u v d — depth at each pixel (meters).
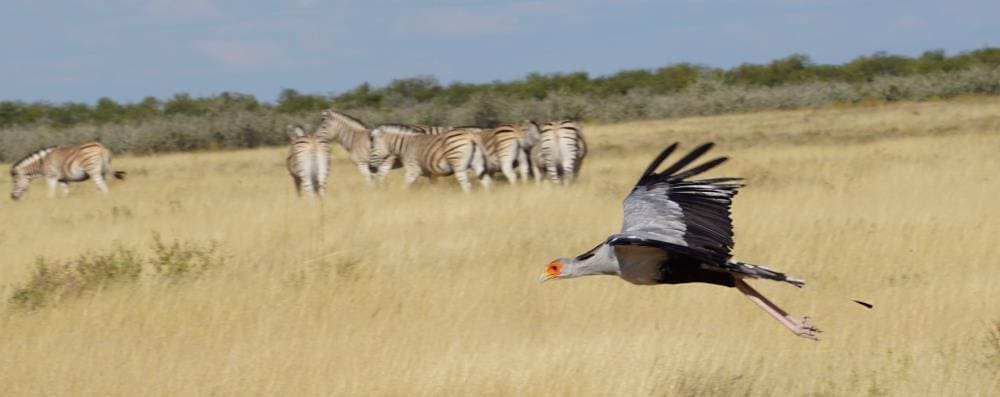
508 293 37.25
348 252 44.81
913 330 31.86
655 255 21.50
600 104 193.75
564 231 49.25
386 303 36.69
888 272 39.22
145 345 33.22
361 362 30.67
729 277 22.16
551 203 57.69
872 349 30.31
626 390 27.80
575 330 33.47
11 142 165.50
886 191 59.47
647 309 35.09
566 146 73.25
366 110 194.12
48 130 177.38
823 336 31.70
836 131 128.25
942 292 35.56
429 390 28.53
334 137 85.06
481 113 179.25
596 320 34.28
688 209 20.39
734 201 55.62
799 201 55.62
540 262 42.34
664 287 37.09
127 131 167.25
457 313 35.44
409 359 30.95
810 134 125.75
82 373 30.67
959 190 58.03
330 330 34.03
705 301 35.62
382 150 78.69
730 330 32.78
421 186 76.50
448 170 75.19
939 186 60.16
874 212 51.03
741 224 48.34
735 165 83.50
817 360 29.77
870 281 38.16
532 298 36.50
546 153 73.25
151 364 31.19
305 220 54.34
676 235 20.05
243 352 32.00
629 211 20.84
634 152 110.56
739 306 35.03
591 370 28.95
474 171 76.25
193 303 37.00
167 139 162.62
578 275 22.17
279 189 82.19
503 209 55.75
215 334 34.03
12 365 31.53
